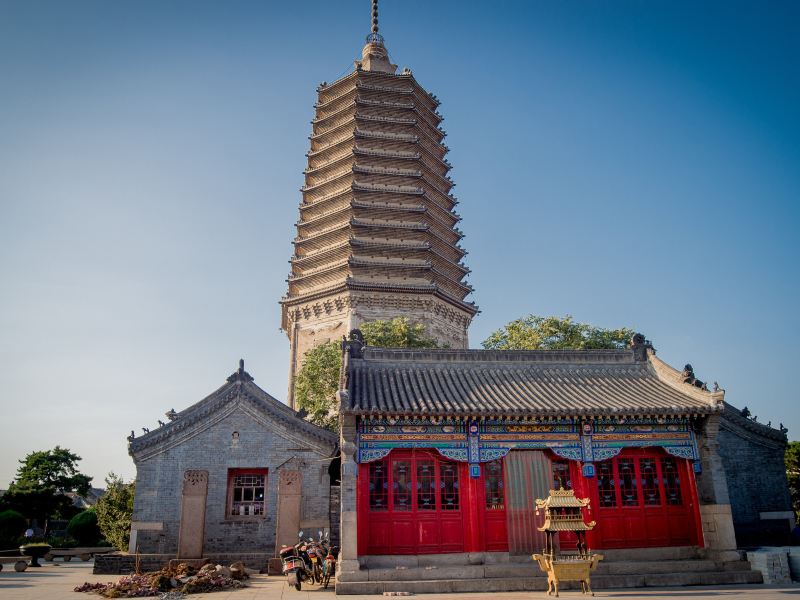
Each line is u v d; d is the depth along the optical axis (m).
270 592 19.41
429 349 24.92
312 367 38.94
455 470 21.72
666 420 22.59
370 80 56.88
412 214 52.94
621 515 21.97
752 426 28.33
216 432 27.70
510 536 21.08
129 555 25.80
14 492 55.84
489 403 21.62
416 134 56.66
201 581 19.91
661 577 20.09
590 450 21.94
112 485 34.06
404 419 21.23
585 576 18.11
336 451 27.77
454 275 56.34
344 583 18.86
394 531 20.83
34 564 30.86
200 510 25.77
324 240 53.50
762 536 27.16
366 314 49.75
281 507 25.27
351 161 54.31
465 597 18.05
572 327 42.44
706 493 22.06
